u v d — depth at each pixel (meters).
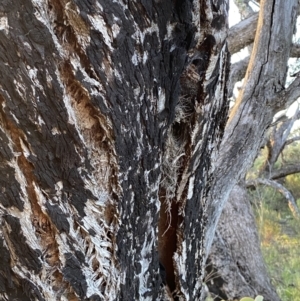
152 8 0.70
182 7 0.73
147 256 0.94
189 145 0.98
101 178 0.76
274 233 4.58
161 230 1.08
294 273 3.78
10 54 0.60
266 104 1.81
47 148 0.67
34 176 0.68
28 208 0.70
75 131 0.68
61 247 0.75
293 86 1.82
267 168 4.54
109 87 0.69
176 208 1.05
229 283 2.91
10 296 0.75
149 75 0.75
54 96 0.64
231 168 1.61
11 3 0.58
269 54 1.80
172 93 0.82
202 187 1.09
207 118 0.97
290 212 5.30
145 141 0.80
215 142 1.10
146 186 0.85
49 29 0.61
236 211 3.18
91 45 0.65
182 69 0.82
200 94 0.92
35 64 0.62
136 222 0.87
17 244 0.71
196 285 1.21
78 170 0.71
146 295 0.98
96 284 0.83
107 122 0.71
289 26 1.81
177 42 0.77
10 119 0.63
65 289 0.79
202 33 0.83
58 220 0.73
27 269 0.74
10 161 0.66
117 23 0.66
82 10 0.63
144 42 0.71
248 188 4.52
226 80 1.01
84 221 0.76
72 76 0.66
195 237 1.14
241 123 1.77
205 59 0.88
